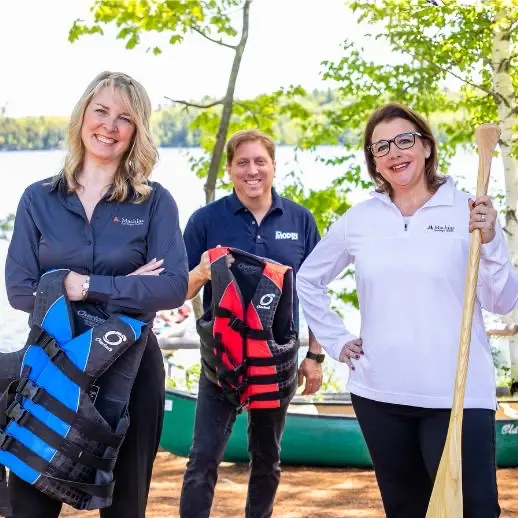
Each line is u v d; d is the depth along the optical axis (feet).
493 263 9.89
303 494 18.42
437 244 10.05
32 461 8.86
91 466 8.98
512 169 29.37
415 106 31.42
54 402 8.92
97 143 9.73
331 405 23.57
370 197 10.77
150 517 16.24
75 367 8.97
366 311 10.48
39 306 9.25
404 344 10.05
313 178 36.04
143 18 27.35
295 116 31.86
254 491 13.35
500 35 29.04
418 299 10.02
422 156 10.48
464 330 9.32
